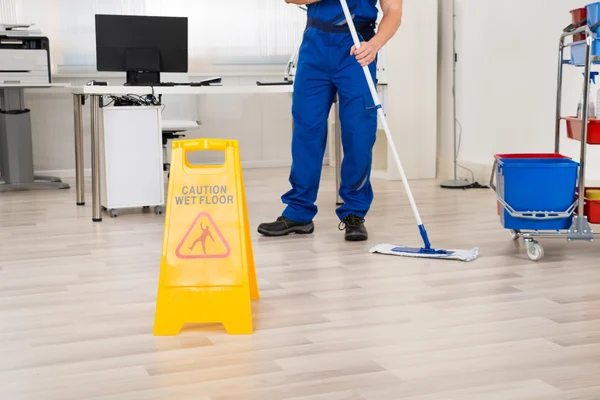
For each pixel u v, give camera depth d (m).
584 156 2.95
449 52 5.56
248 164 6.42
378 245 3.17
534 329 2.10
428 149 5.58
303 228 3.53
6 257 3.10
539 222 2.98
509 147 4.95
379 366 1.83
